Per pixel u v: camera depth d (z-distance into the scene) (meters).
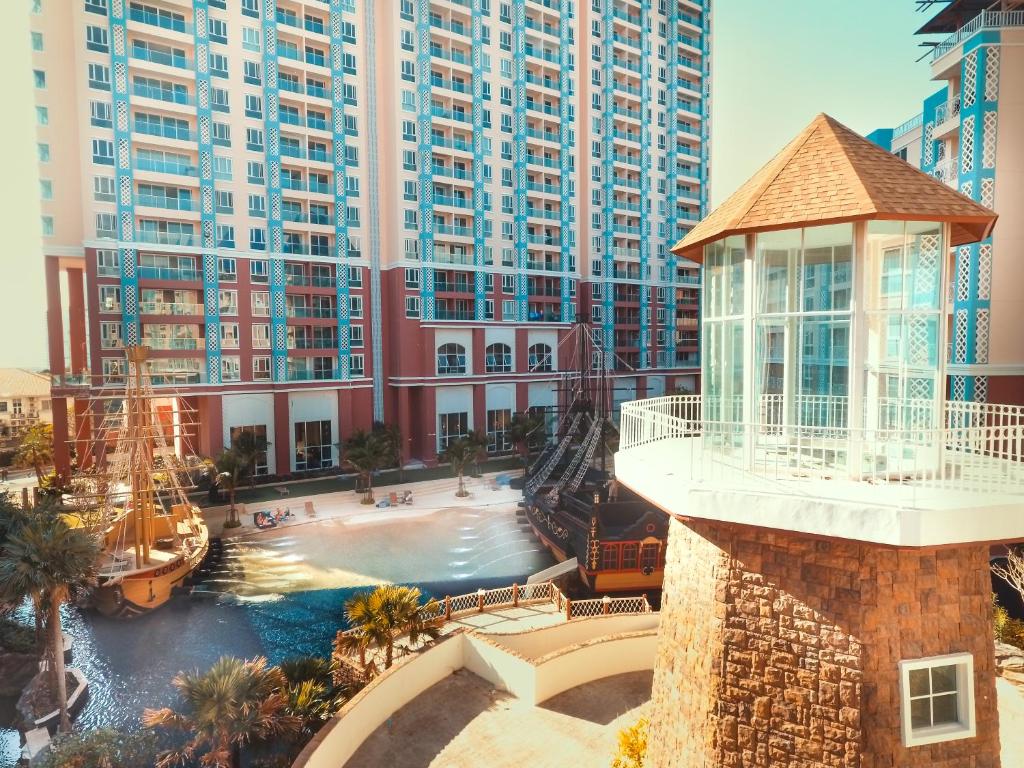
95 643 24.61
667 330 70.19
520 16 58.03
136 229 42.25
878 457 7.75
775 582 7.16
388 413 54.75
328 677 17.89
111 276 41.56
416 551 34.00
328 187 50.38
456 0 54.47
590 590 27.72
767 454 8.28
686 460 9.01
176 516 34.91
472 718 13.09
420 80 52.56
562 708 13.44
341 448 46.34
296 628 25.52
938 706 6.79
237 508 39.72
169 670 22.61
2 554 22.61
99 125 41.09
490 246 57.34
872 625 6.62
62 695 19.59
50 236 40.75
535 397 60.59
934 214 6.98
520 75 58.09
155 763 16.61
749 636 7.30
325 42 49.41
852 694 6.59
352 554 33.38
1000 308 27.66
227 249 45.47
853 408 7.49
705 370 9.61
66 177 40.81
